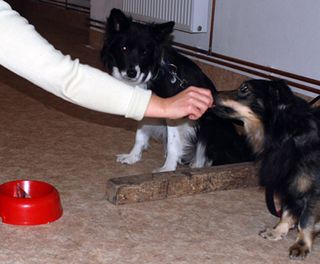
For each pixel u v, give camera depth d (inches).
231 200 139.7
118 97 58.2
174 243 114.0
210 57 222.4
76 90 56.4
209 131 164.4
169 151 160.2
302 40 179.3
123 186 131.6
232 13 208.5
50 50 54.7
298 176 115.3
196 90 66.1
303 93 180.4
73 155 167.5
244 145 158.9
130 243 112.9
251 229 123.6
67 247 109.7
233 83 211.8
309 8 175.0
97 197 136.1
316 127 115.8
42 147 172.7
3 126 192.1
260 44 197.3
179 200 137.5
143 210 130.0
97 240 113.4
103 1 312.3
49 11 443.2
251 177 147.7
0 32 52.3
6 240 111.3
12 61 53.3
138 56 160.9
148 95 59.9
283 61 188.2
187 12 222.5
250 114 121.6
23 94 237.1
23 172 150.8
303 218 115.3
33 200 118.6
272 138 119.1
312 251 115.6
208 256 109.4
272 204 123.1
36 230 116.3
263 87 120.6
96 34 325.7
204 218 127.8
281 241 118.7
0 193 122.8
